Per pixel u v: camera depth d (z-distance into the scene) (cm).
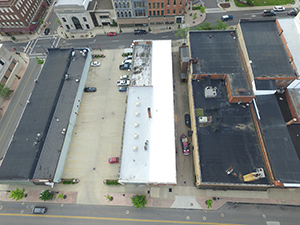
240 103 5641
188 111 6644
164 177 4919
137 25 9162
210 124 5428
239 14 9012
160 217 5081
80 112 6919
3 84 7581
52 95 6606
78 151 6178
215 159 4916
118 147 6178
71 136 6438
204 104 5709
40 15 9825
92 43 8788
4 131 6769
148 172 5006
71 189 5606
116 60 8138
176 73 7525
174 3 8100
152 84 6381
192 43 6494
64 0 8662
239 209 5016
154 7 8269
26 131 6041
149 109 5591
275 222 4816
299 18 6219
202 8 8606
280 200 5050
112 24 9256
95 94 7306
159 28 8975
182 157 5828
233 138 5156
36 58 8012
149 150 5291
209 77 5891
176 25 8988
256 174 4441
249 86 5522
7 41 9338
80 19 8812
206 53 6231
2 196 5659
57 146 5803
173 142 5369
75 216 5238
